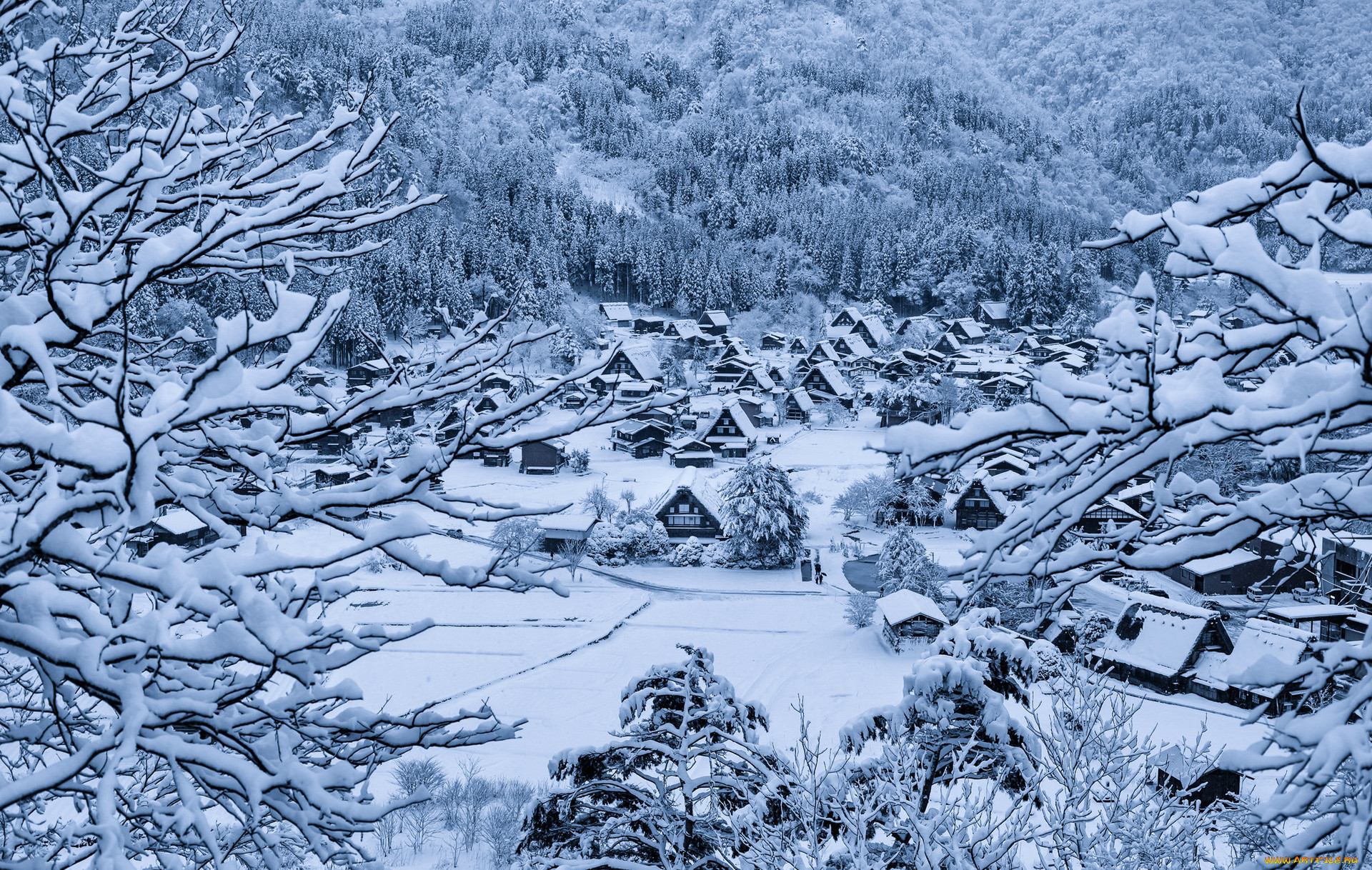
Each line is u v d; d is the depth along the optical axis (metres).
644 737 10.60
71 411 3.38
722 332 135.12
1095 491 3.71
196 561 3.50
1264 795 21.08
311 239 5.82
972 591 3.93
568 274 141.50
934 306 151.38
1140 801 8.78
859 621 42.97
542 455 72.19
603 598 49.03
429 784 25.78
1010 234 165.12
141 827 5.18
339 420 4.49
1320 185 3.52
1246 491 4.04
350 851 4.62
